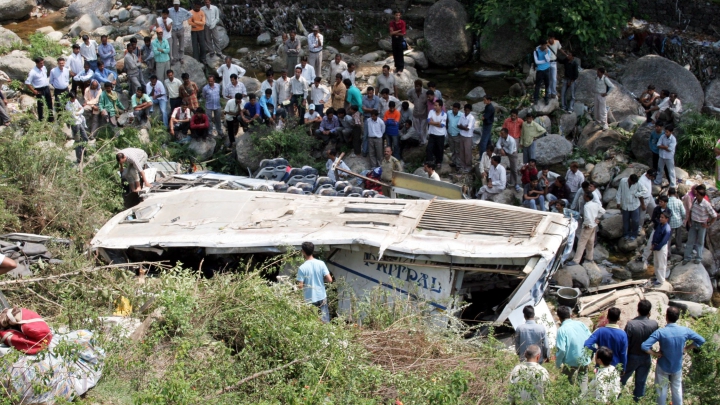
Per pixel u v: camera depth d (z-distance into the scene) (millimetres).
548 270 10797
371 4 21844
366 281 11273
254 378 7844
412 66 19891
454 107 16016
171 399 7039
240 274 9508
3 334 7555
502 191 15438
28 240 11227
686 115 16625
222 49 21391
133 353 7941
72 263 10211
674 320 8992
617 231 14844
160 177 14844
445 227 11148
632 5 20859
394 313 9766
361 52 20906
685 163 16312
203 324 8555
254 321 8328
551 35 18938
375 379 7961
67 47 20531
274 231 11281
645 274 14258
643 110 17922
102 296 9453
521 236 10797
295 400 7344
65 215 12219
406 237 10883
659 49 20000
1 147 12664
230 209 12203
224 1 22266
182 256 12031
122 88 18891
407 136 16844
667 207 13547
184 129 17625
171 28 19172
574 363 8820
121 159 13734
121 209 13695
